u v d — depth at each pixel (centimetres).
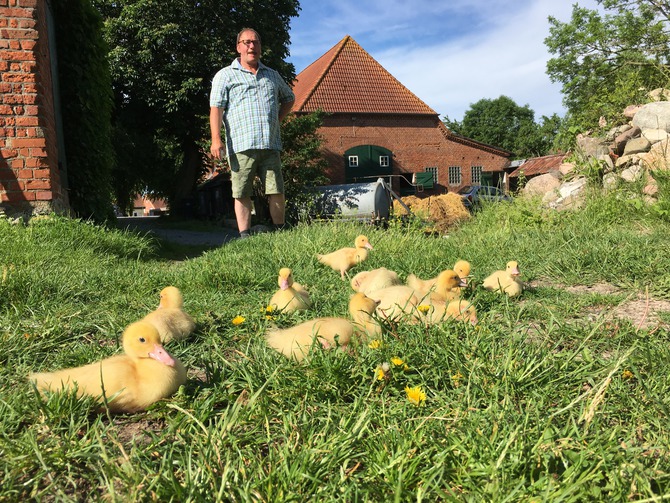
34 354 196
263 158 494
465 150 2439
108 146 755
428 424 132
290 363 173
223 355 196
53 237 423
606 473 109
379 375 155
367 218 1023
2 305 254
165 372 152
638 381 154
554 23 2152
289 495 105
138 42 1459
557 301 274
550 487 102
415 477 112
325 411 144
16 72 493
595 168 613
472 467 113
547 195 671
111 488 102
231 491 108
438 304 237
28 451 122
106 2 1448
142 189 2314
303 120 1317
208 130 1432
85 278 315
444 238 550
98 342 212
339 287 327
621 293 296
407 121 2330
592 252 364
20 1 491
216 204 1828
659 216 494
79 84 684
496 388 147
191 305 269
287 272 258
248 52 467
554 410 141
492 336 193
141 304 276
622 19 2039
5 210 495
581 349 187
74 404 142
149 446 125
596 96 751
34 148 500
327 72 2291
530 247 426
